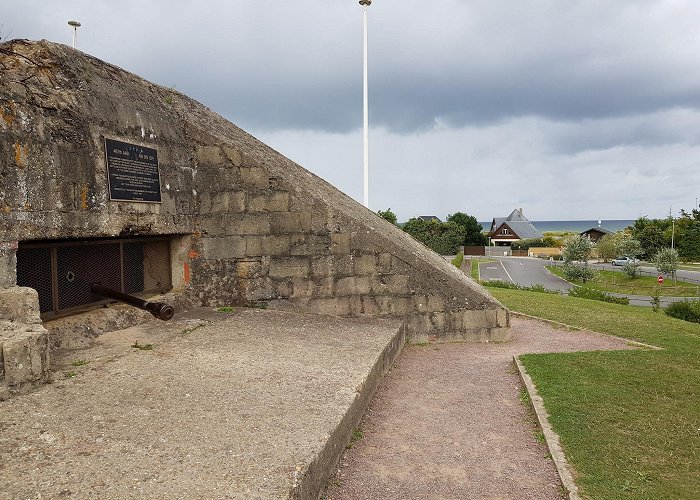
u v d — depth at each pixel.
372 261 9.14
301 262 9.09
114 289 7.54
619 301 22.50
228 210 9.09
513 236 104.31
